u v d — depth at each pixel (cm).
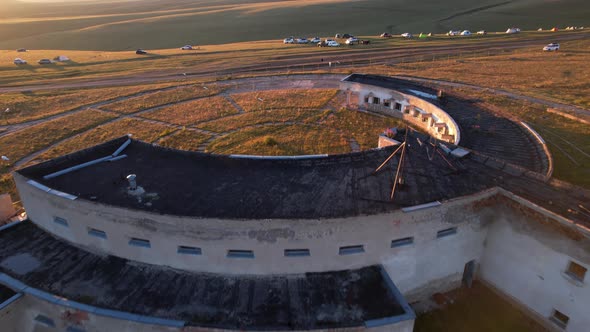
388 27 14675
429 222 2177
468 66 8206
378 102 5694
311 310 1992
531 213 2133
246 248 2095
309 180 2505
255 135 5247
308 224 2009
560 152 4209
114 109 6538
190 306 2019
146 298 2062
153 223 2095
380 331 1908
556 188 2386
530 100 5906
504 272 2392
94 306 1995
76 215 2267
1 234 2539
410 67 8394
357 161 2717
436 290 2480
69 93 7594
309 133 5228
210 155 2812
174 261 2211
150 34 15662
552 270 2109
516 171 2567
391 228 2112
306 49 10906
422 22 14875
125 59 10694
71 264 2288
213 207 2238
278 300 2053
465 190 2359
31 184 2389
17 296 2078
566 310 2100
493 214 2350
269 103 6544
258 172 2609
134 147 2998
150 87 7781
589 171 3775
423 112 4709
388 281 2133
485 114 4088
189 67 9544
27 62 10444
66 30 17400
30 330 2206
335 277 2181
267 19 16912
